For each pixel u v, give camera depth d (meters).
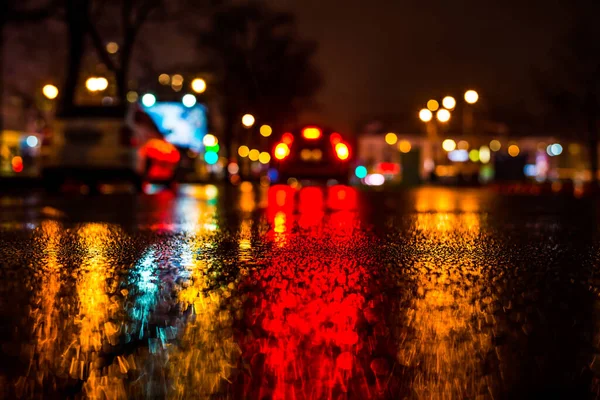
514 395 3.38
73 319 4.91
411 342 4.30
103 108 23.73
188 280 6.39
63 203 18.33
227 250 8.42
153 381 3.59
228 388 3.48
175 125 53.97
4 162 64.06
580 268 7.07
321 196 23.03
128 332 4.55
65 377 3.65
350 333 4.52
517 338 4.39
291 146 26.47
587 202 20.28
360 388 3.48
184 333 4.53
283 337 4.43
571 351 4.11
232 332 4.55
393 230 10.97
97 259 7.66
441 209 16.44
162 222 12.45
